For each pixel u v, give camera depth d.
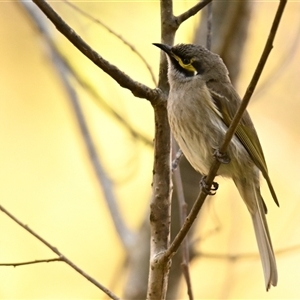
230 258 10.29
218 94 9.60
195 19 11.66
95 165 10.95
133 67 12.70
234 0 10.93
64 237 13.59
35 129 14.34
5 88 14.30
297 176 12.71
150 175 13.17
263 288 11.83
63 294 12.86
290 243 11.51
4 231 13.43
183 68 9.70
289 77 12.75
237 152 9.46
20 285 12.86
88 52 7.57
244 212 12.25
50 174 14.07
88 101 13.70
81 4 12.66
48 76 14.28
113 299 7.90
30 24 12.12
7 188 13.91
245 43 11.04
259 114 12.93
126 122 11.20
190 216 7.85
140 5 12.93
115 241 13.51
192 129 9.52
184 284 12.21
